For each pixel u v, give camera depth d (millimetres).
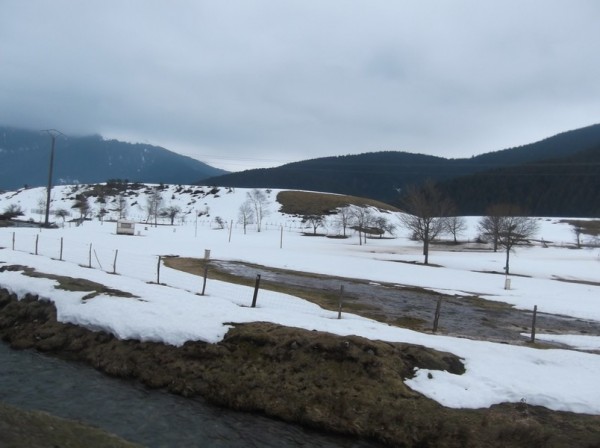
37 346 13844
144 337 13312
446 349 13039
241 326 13500
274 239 71875
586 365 12609
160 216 104875
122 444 7184
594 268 49219
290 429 10000
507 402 10312
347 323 15273
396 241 80562
